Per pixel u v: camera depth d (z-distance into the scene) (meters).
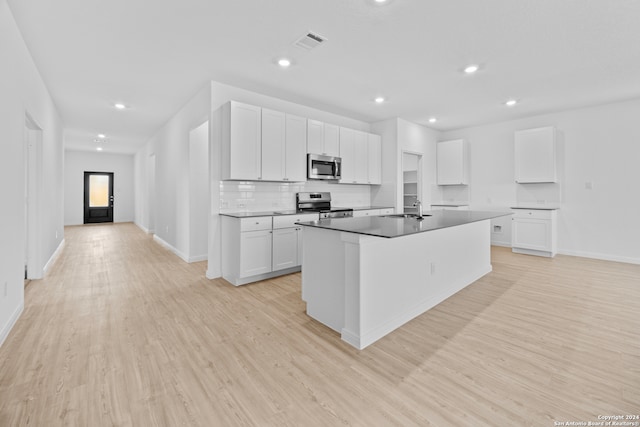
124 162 10.33
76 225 9.51
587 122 4.79
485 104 4.64
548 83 3.77
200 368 1.83
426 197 6.21
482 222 3.85
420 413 1.45
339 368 1.83
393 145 5.50
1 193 2.17
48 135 4.14
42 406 1.48
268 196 4.32
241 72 3.44
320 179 4.48
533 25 2.50
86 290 3.30
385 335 2.26
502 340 2.17
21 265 2.65
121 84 3.80
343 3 2.21
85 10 2.30
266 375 1.76
